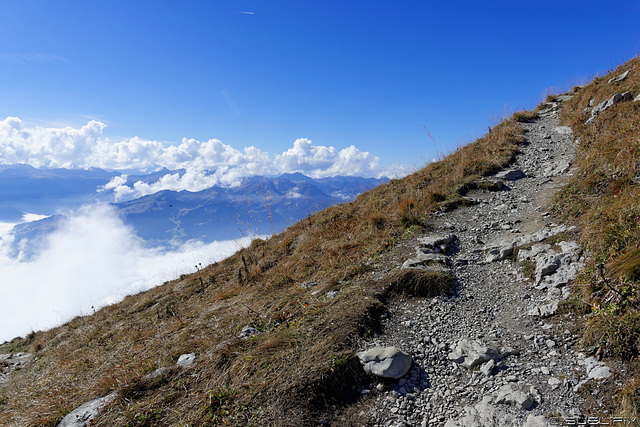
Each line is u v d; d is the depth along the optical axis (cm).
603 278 438
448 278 647
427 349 500
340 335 518
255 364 488
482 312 567
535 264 625
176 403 457
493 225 859
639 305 404
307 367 461
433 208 1012
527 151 1307
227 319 716
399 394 431
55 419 501
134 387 512
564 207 781
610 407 338
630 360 371
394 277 655
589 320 443
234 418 404
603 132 1017
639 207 527
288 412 407
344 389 445
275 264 1102
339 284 714
